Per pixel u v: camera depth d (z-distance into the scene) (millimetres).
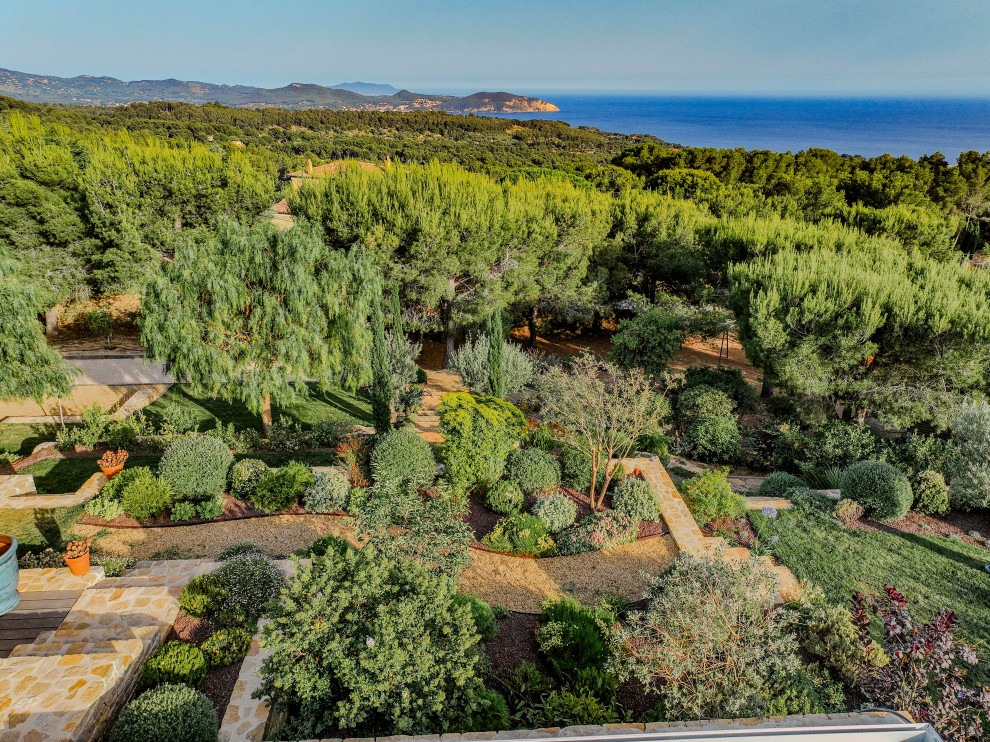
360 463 14812
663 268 29734
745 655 7395
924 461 15039
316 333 15812
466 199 24672
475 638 7445
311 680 6629
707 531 13320
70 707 6445
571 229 27578
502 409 15312
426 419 20359
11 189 21672
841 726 4688
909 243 30703
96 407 16594
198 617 8922
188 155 25812
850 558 12242
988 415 14328
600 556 12359
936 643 7574
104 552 11273
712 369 22375
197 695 7004
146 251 24547
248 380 15547
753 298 19188
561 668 8531
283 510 13219
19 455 16031
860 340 17797
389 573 7855
